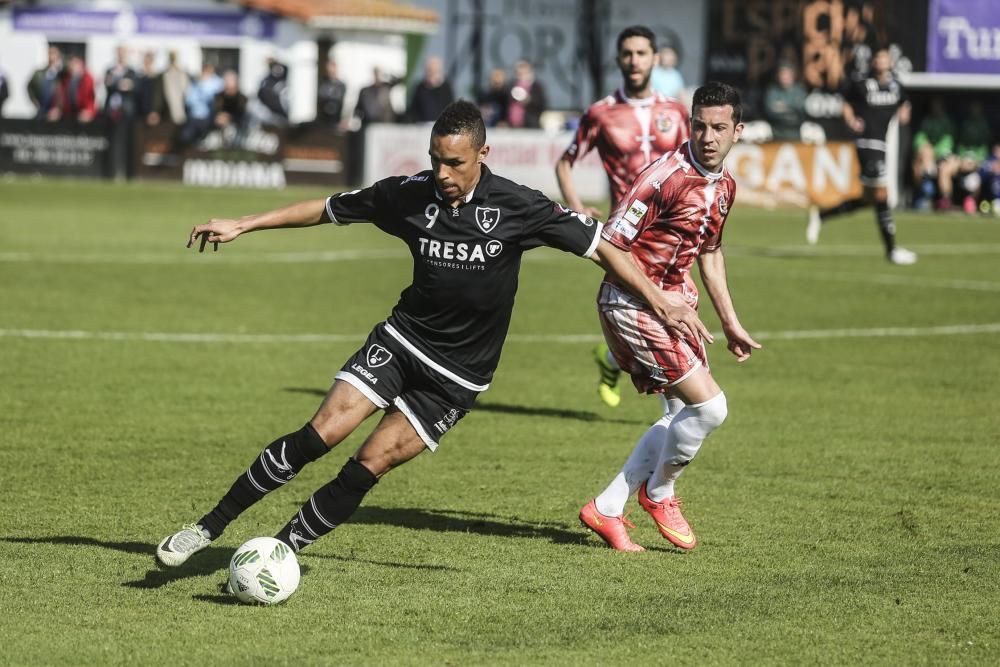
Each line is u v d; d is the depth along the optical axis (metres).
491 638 18.45
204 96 108.62
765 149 92.75
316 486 27.06
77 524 23.67
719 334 47.56
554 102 125.69
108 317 47.66
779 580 21.33
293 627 18.77
